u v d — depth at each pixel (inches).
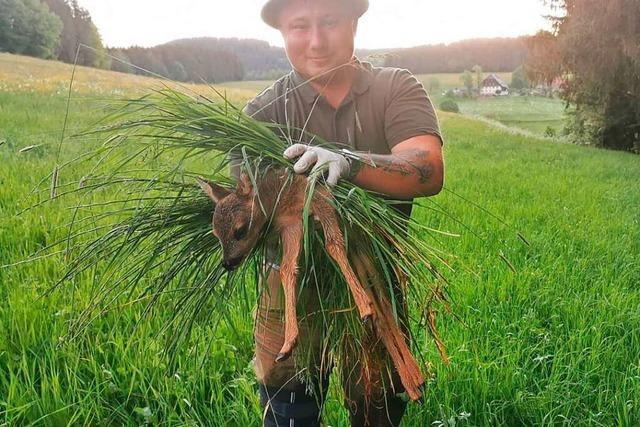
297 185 76.5
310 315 91.0
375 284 80.8
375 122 96.7
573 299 195.9
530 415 137.0
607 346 164.1
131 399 137.6
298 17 93.8
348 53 95.7
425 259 84.3
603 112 1261.1
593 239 288.5
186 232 89.7
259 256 89.3
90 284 169.6
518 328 176.1
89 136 99.3
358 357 90.7
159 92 84.6
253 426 129.3
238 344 156.6
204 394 140.2
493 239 274.1
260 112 100.4
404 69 98.5
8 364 140.3
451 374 144.1
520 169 634.8
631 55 1042.1
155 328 147.4
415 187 86.1
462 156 757.9
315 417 108.0
